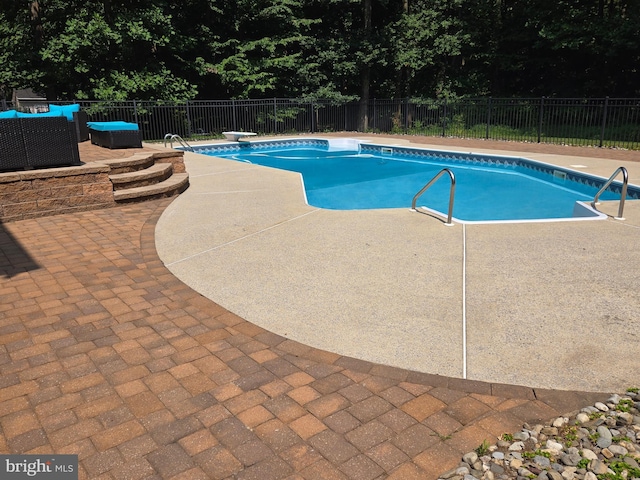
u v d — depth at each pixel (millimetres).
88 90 21078
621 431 2561
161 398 2871
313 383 3025
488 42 24484
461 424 2641
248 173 11109
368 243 5836
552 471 2285
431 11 24078
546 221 6770
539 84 26000
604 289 4395
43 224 6754
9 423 2652
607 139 18656
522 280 4633
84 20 19812
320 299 4281
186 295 4387
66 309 4086
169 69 22781
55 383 3020
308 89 25250
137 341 3547
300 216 7156
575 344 3461
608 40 20047
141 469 2324
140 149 10758
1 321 3854
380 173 14000
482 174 13438
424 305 4129
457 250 5531
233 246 5793
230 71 22719
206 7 22828
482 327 3730
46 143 7188
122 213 7402
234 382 3035
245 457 2400
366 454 2420
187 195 8742
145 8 20266
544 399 2846
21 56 19734
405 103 24234
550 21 21922
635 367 3164
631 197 9297
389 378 3078
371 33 24188
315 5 24953
